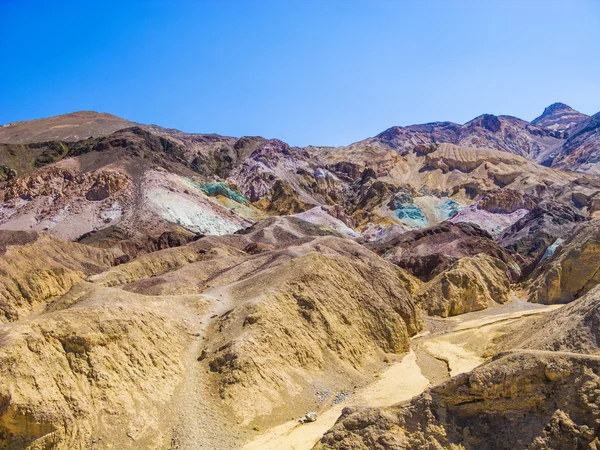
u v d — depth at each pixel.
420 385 42.28
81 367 34.88
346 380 43.72
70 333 35.88
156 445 33.03
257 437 34.78
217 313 47.81
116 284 75.12
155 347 39.72
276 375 40.38
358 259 71.75
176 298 48.28
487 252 102.12
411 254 108.56
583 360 25.97
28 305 69.12
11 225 129.88
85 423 32.19
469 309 71.00
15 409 30.39
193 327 44.84
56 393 32.50
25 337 34.00
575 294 68.69
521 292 78.56
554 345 35.38
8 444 30.36
